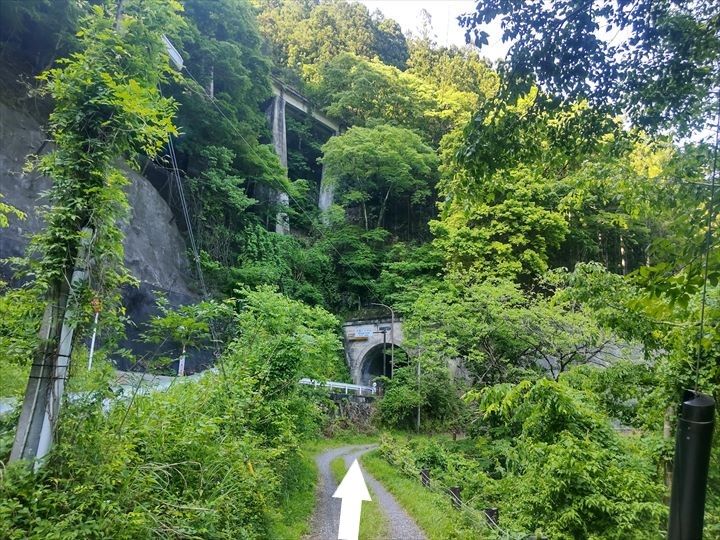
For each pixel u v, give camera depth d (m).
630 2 3.57
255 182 27.83
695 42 3.61
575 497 6.06
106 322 4.44
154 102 4.87
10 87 13.71
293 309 10.57
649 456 6.47
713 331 4.00
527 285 20.89
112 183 4.50
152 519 4.23
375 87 35.97
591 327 13.36
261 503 6.43
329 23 44.94
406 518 8.64
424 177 32.84
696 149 4.23
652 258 4.25
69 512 3.71
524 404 7.35
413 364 20.97
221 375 7.60
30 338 4.10
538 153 4.43
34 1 13.20
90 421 4.26
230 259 23.00
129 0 5.12
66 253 4.18
